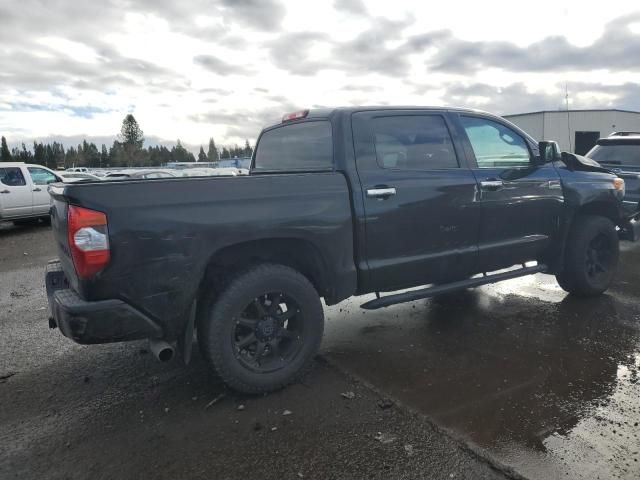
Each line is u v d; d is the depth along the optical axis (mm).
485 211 4230
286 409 3111
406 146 3906
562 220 4859
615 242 5254
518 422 2859
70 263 2900
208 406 3182
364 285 3684
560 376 3424
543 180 4656
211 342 3068
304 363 3393
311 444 2723
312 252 3455
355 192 3537
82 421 3057
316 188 3371
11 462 2650
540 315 4727
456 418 2926
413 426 2859
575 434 2727
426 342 4145
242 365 3180
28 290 6559
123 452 2715
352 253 3566
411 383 3402
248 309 3268
